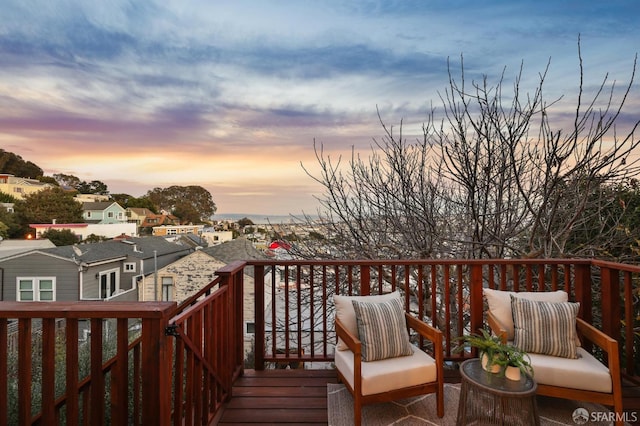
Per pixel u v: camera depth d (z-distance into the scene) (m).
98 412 1.44
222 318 2.42
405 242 4.93
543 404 2.37
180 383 1.66
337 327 2.50
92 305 1.47
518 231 4.27
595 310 4.22
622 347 3.03
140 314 1.43
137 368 1.64
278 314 8.52
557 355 2.32
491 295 2.69
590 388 2.11
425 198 4.75
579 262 3.01
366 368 2.19
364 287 3.05
